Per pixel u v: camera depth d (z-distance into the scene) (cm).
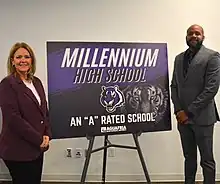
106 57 290
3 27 375
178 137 379
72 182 381
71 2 371
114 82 291
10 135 225
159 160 380
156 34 372
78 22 372
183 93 304
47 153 382
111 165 381
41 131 233
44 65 374
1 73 378
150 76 302
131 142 379
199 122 297
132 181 382
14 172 231
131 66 296
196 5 370
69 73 281
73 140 380
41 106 238
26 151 225
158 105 304
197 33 297
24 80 236
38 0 371
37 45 375
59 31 373
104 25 372
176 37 372
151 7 370
